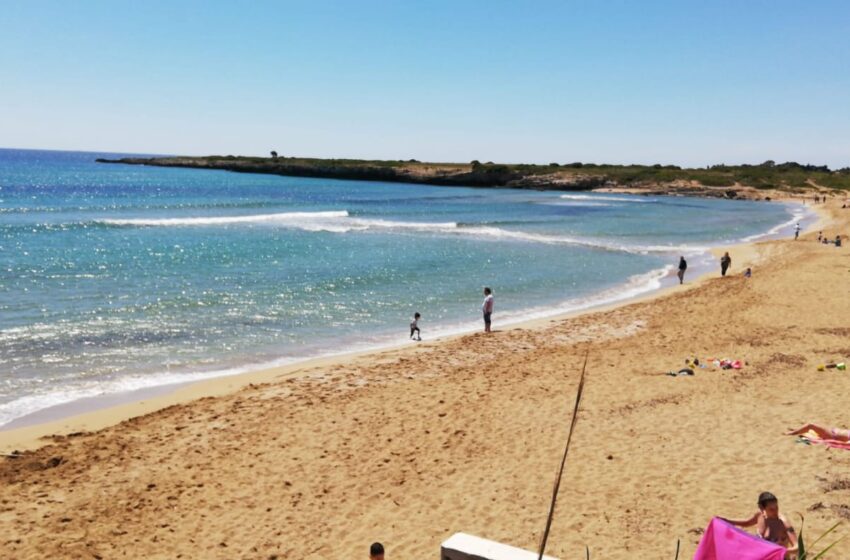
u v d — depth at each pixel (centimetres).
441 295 2592
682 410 1163
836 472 872
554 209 7769
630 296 2644
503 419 1163
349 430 1134
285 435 1116
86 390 1415
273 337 1925
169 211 6041
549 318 2209
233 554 760
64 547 767
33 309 2131
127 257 3259
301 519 839
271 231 4547
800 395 1213
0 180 10500
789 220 6819
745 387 1281
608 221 6281
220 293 2497
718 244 4522
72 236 3975
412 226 5156
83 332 1891
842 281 2594
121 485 935
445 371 1500
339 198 8912
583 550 730
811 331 1772
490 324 2034
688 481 882
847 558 662
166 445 1081
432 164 16012
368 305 2384
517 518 815
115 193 8488
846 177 14625
